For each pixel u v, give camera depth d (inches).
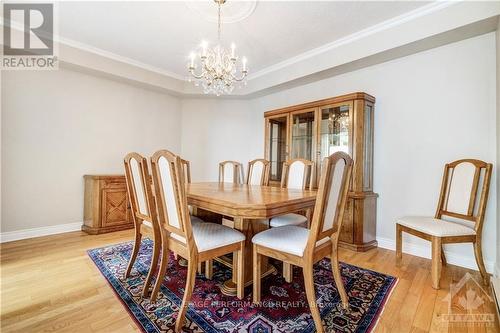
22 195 112.9
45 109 118.9
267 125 146.9
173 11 90.6
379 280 75.2
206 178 177.3
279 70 139.4
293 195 71.0
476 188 80.2
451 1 81.4
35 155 116.3
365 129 107.0
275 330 52.0
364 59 105.9
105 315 56.6
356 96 105.4
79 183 129.6
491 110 83.1
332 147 117.0
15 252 94.9
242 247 63.6
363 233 102.1
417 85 99.6
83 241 109.0
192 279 54.3
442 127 93.4
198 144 177.9
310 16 92.6
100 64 126.0
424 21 87.4
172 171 54.9
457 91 90.0
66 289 67.7
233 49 87.0
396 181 105.3
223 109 177.8
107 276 75.4
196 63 137.3
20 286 69.1
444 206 88.0
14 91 110.5
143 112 155.9
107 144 139.9
